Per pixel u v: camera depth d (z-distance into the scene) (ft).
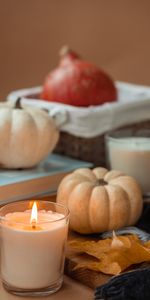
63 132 2.88
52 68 4.96
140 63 4.87
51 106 2.86
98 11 4.81
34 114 2.56
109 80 3.04
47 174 2.50
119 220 2.17
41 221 1.86
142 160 2.64
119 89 3.41
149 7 4.72
